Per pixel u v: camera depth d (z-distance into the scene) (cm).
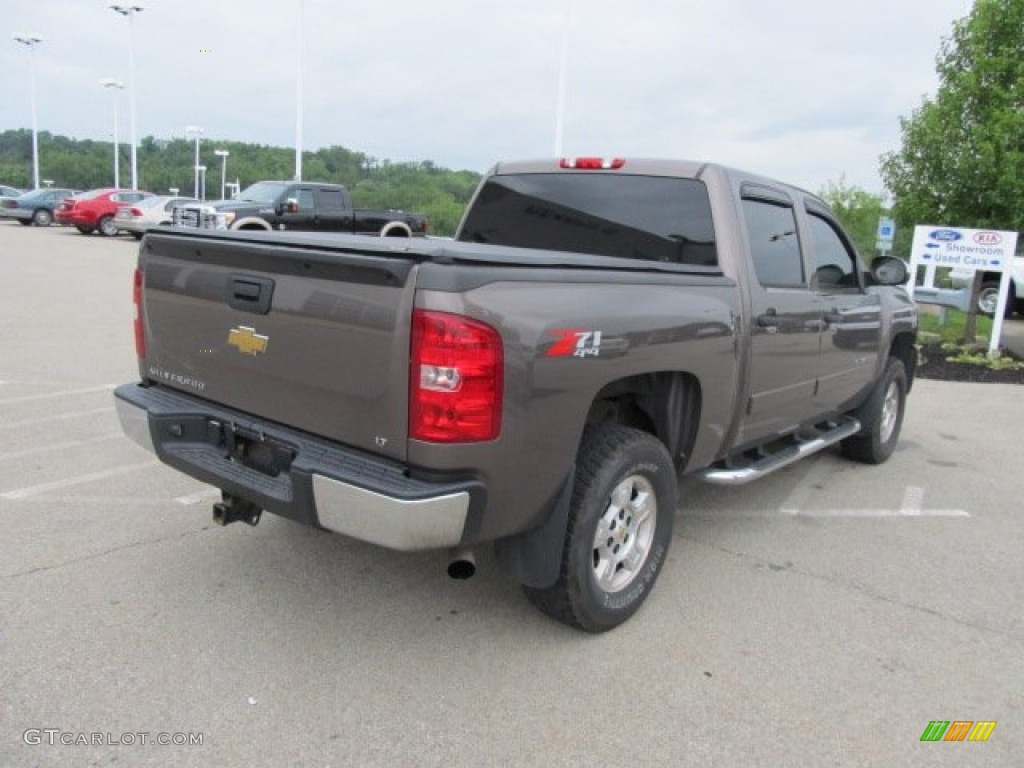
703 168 422
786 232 463
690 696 312
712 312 375
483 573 406
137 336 384
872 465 642
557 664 329
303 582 386
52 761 259
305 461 289
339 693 302
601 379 313
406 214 2000
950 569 443
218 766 261
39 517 444
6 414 636
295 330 300
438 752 273
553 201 475
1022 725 305
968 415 832
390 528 270
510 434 282
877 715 307
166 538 425
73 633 331
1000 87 1112
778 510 527
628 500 355
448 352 264
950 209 1184
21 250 2116
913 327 647
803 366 472
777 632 365
